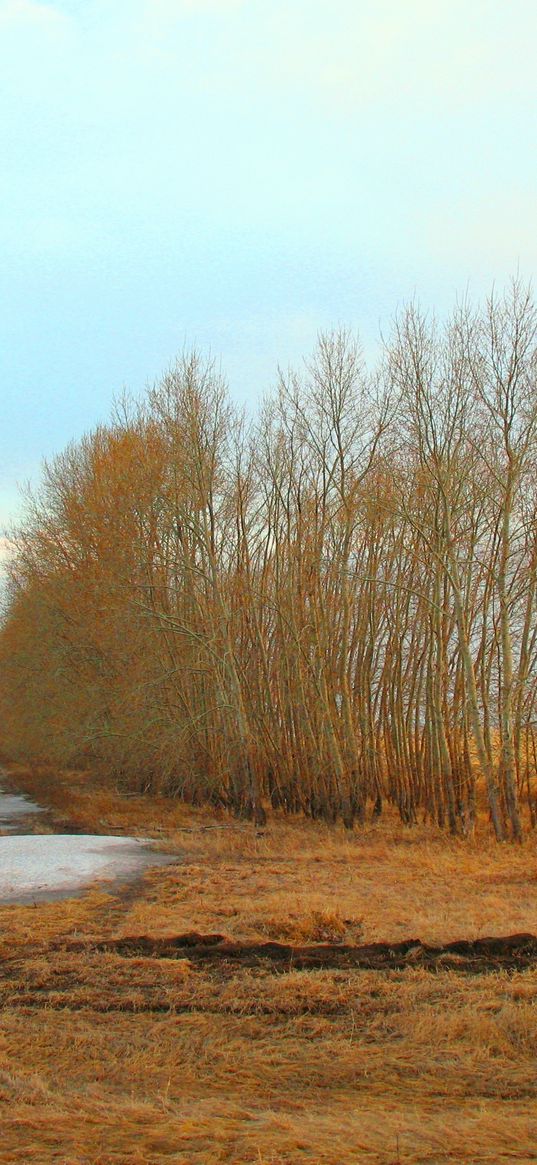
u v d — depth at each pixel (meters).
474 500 25.94
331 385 30.22
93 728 34.59
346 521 29.39
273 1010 9.60
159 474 32.78
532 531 25.50
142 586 31.00
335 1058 8.39
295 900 14.83
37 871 17.97
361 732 30.77
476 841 23.89
